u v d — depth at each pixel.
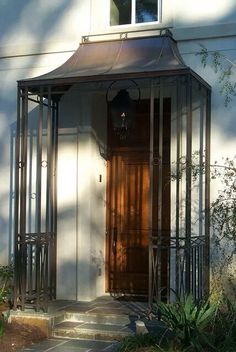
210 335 8.16
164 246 9.17
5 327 9.40
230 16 10.17
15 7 11.29
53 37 11.05
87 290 10.67
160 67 9.30
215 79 10.12
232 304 9.09
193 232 10.07
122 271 11.27
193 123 10.23
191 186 9.56
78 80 9.46
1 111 11.34
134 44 10.20
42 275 9.90
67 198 10.84
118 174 11.35
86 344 9.12
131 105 10.21
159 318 9.00
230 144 10.03
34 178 11.05
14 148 11.23
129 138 11.28
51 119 10.55
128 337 8.72
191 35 10.24
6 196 11.27
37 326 9.52
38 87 9.87
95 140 10.99
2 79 11.34
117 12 10.94
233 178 9.83
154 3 10.74
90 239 10.73
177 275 9.00
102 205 11.27
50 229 10.70
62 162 10.91
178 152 9.28
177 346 8.14
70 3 10.97
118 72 9.32
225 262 9.60
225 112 10.07
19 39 11.23
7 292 10.32
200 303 8.73
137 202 11.23
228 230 8.84
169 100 10.91
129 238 11.25
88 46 10.46
